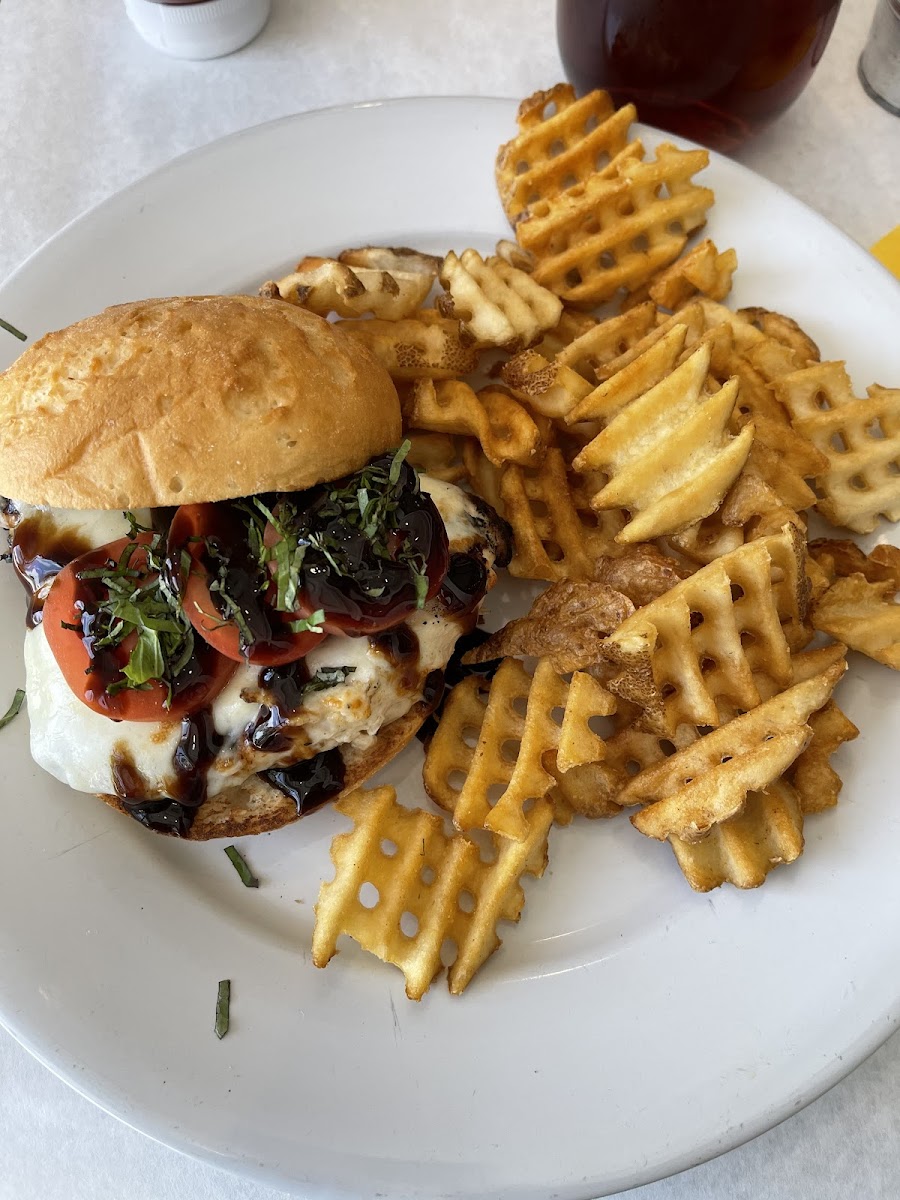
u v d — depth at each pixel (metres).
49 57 0.37
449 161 0.32
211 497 0.22
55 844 0.25
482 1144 0.22
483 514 0.27
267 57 0.37
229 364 0.22
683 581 0.24
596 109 0.30
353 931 0.23
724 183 0.31
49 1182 0.25
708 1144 0.22
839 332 0.30
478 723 0.26
